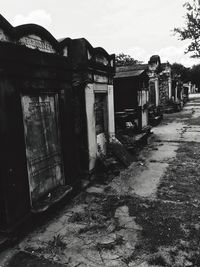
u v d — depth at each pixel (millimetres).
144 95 13414
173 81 28984
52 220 5219
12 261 3973
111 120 9047
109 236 4551
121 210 5543
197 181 7082
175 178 7387
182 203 5762
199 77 74188
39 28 5031
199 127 16188
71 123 6391
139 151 10828
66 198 5988
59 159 6016
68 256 4051
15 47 4379
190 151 10352
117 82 12391
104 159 8062
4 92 4246
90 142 7398
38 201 5223
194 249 4062
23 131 4719
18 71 4516
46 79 5387
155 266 3738
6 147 4273
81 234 4652
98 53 7875
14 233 4410
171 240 4324
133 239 4422
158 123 18875
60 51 5887
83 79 7016
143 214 5293
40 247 4289
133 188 6805
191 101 42719
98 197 6309
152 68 22344
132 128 11320
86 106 7160
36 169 5184
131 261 3869
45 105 5496
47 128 5566
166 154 10141
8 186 4297
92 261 3910
